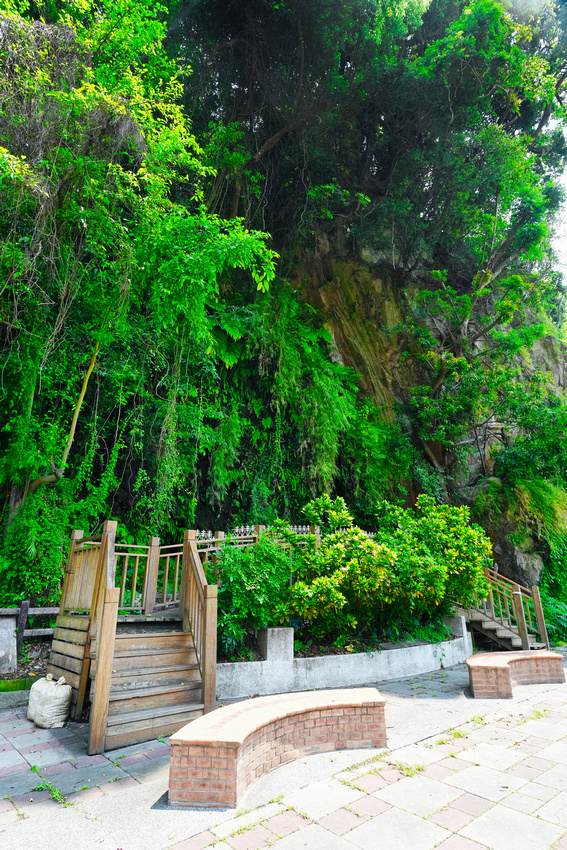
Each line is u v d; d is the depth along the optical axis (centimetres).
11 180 639
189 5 1302
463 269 1975
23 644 676
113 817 303
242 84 1495
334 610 678
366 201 1653
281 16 1412
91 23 802
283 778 360
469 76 1557
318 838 276
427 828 288
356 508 1362
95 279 844
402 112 1639
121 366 952
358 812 307
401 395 1655
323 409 1284
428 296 1808
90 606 525
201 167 834
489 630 1026
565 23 1762
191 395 1109
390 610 802
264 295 1338
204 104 1411
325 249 1781
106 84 738
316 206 1625
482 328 1853
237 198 1358
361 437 1406
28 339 833
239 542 782
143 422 1033
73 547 600
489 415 1625
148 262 782
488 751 418
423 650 788
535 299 1927
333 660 670
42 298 805
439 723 498
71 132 690
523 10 1730
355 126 1739
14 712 533
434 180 1750
